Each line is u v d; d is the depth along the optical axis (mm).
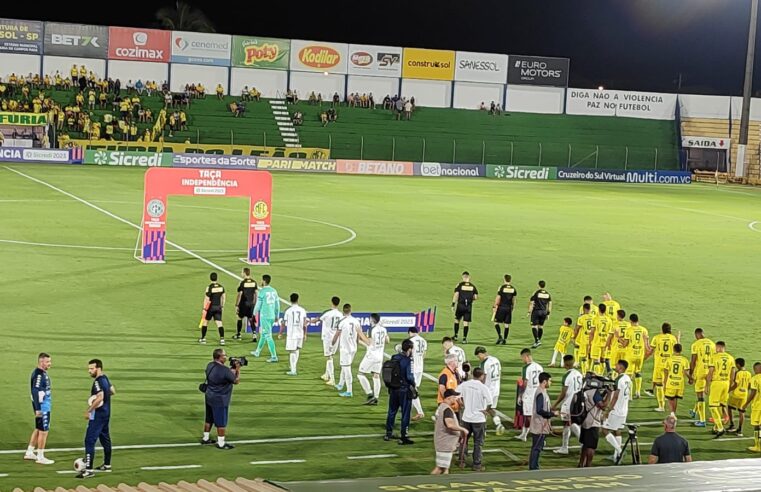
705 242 52625
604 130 103375
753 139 104938
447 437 17469
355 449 19531
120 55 91688
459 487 10070
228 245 43406
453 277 38750
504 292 29047
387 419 20203
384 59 98438
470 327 31141
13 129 84250
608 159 100500
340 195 67875
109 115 88062
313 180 78688
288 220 53000
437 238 49125
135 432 19844
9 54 89125
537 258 44531
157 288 33688
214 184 38594
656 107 105312
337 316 24219
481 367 21203
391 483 10258
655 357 23938
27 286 32875
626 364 19719
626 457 20078
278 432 20359
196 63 94000
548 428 18344
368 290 35281
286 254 42031
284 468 18172
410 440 20125
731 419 22453
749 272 43531
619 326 25078
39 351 25281
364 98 98125
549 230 54438
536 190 80938
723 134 105125
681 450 16188
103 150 81500
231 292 33656
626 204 71562
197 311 30750
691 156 104500
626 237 53125
